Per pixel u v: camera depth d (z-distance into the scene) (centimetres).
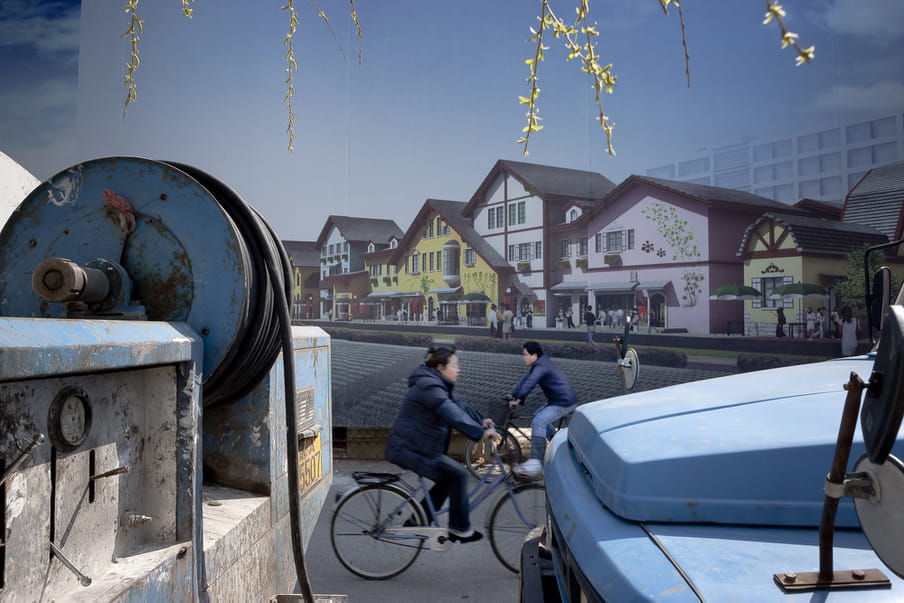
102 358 135
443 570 409
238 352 207
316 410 339
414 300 1319
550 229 1173
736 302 1071
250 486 244
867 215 988
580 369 1024
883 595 100
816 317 1013
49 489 129
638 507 127
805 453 123
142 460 165
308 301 1354
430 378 406
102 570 146
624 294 1135
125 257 196
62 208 201
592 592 121
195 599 169
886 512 92
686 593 103
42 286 174
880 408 88
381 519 405
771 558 111
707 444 131
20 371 113
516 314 1218
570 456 179
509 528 418
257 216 235
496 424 602
